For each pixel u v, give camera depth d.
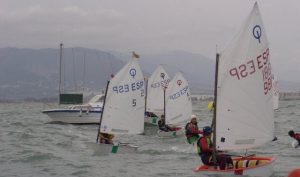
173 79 67.75
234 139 29.75
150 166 37.47
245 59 29.56
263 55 29.88
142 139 58.97
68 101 140.88
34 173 34.75
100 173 34.72
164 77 81.81
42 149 48.09
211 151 31.30
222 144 29.89
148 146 50.62
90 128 79.81
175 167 37.00
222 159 30.72
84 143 54.38
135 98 46.66
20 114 133.12
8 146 50.62
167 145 51.69
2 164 38.81
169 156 43.12
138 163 39.06
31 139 58.62
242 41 29.53
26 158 41.66
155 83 81.94
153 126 80.69
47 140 57.66
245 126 29.67
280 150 46.34
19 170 36.00
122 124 46.22
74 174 34.38
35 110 165.88
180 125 68.06
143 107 47.16
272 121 30.06
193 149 46.78
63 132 69.88
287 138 57.59
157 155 43.78
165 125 64.12
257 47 29.64
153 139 59.03
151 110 81.81
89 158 41.84
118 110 46.03
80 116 86.38
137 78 46.69
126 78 46.28
